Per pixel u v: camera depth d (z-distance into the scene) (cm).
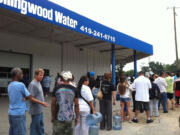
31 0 709
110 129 590
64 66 1627
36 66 1397
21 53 1309
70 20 901
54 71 1532
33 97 398
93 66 1997
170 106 1073
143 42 1638
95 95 729
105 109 591
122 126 641
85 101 451
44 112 779
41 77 410
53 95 354
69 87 354
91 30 1049
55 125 347
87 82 467
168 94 957
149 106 748
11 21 1017
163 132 584
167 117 791
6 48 1215
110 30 1225
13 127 351
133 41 1485
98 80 809
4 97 1148
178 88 1040
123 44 1359
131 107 1003
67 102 344
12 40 1251
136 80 702
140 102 695
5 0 621
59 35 1338
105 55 2233
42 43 1451
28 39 1348
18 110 348
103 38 1155
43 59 1449
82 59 1839
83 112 447
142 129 612
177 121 720
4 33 1208
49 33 1280
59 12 838
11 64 1262
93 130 467
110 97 591
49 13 787
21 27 1132
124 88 691
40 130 415
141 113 869
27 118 673
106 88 587
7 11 859
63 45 1620
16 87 351
